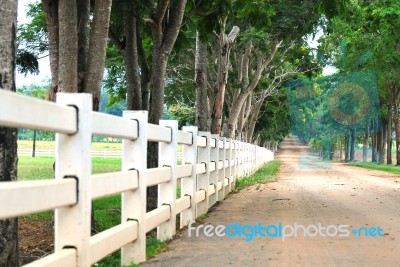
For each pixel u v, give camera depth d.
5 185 4.25
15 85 6.43
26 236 12.12
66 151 5.57
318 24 24.44
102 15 10.25
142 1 12.55
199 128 22.12
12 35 6.34
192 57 31.92
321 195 19.47
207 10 15.45
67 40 9.86
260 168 44.69
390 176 35.00
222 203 16.45
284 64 41.94
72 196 5.41
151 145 14.40
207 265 7.55
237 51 32.53
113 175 6.55
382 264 7.63
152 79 14.02
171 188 9.77
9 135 6.24
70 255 5.39
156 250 8.51
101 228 12.70
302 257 8.09
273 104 51.78
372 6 32.06
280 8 23.80
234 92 33.34
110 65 25.84
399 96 62.03
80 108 5.55
